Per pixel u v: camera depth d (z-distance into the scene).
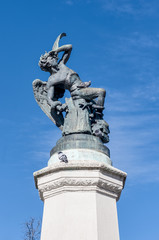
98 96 11.45
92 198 9.70
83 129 10.93
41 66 12.14
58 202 9.81
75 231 9.23
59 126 12.04
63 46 12.29
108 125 11.63
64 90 12.45
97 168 9.95
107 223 9.61
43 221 9.88
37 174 10.39
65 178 9.84
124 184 10.87
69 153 10.37
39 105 12.39
